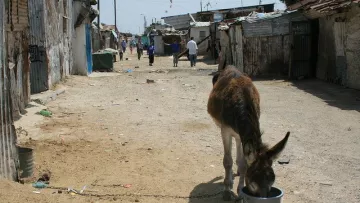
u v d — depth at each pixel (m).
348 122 9.41
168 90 15.65
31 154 6.08
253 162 4.07
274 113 10.70
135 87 16.66
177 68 26.39
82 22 20.59
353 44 13.98
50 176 6.16
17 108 9.86
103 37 41.22
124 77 20.83
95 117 10.51
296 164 6.72
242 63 19.14
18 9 9.66
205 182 6.03
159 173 6.41
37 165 6.62
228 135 5.23
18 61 10.07
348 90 13.92
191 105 12.21
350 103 11.70
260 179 3.91
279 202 3.94
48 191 5.53
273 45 18.64
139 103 12.68
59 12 16.62
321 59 17.28
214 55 34.06
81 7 20.20
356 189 5.69
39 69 13.77
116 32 55.06
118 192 5.61
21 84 10.34
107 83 18.12
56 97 13.63
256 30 18.56
